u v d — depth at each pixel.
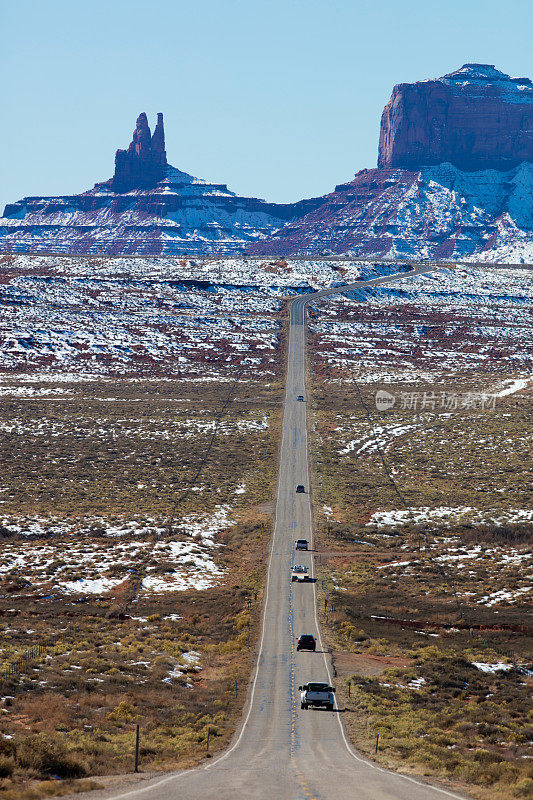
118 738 110.00
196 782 88.81
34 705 118.75
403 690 144.00
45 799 78.62
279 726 120.56
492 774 99.62
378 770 98.56
